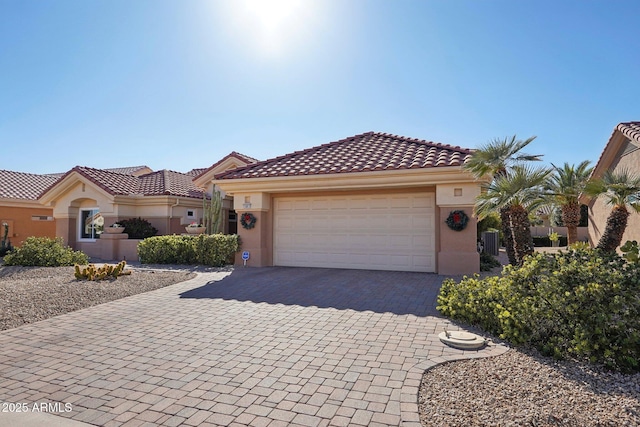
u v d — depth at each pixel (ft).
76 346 20.63
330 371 17.07
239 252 52.13
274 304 29.66
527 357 18.07
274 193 52.16
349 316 25.99
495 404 13.76
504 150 36.68
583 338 17.03
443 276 41.57
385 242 47.06
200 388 15.60
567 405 13.55
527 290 20.72
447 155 44.62
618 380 15.48
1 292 32.30
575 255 21.42
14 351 19.90
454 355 18.62
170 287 37.01
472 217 41.47
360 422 12.94
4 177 86.79
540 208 42.34
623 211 30.32
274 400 14.55
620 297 16.92
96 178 70.03
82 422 13.10
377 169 43.55
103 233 65.05
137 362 18.35
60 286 35.14
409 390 15.08
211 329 23.47
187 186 81.25
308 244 50.72
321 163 49.78
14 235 78.74
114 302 30.68
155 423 13.03
